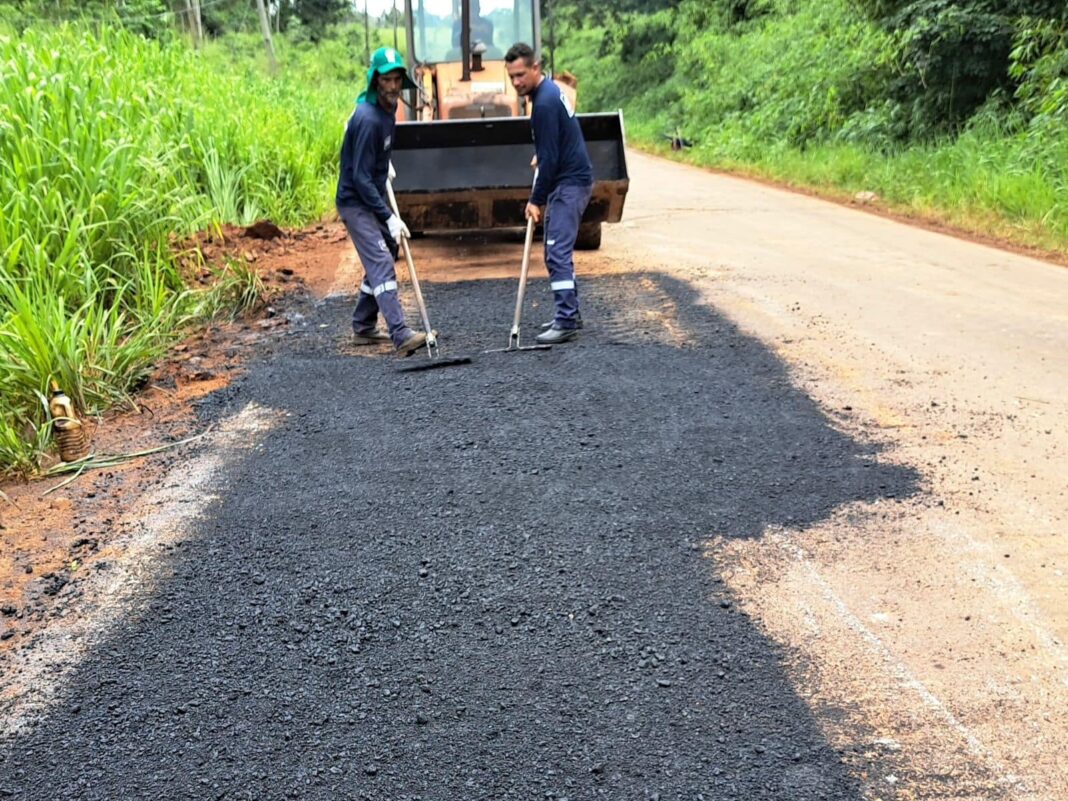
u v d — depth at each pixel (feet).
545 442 14.53
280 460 14.49
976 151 42.93
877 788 7.77
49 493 14.14
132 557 11.89
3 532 12.94
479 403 16.20
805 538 11.67
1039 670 9.16
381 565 11.37
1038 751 8.11
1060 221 32.58
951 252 29.86
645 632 9.92
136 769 8.30
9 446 14.98
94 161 23.04
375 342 20.39
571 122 19.38
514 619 10.21
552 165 18.98
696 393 16.42
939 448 14.12
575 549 11.53
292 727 8.73
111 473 14.66
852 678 9.12
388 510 12.68
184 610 10.68
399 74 18.48
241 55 92.48
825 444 14.30
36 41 29.89
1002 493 12.69
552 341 19.62
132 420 16.83
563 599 10.53
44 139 22.21
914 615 10.09
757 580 10.80
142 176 25.49
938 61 49.90
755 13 105.81
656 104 118.83
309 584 11.05
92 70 29.60
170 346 20.72
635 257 28.68
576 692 9.04
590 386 16.81
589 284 24.94
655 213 39.75
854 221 37.32
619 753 8.24
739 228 35.17
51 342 17.10
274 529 12.37
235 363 19.58
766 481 13.14
